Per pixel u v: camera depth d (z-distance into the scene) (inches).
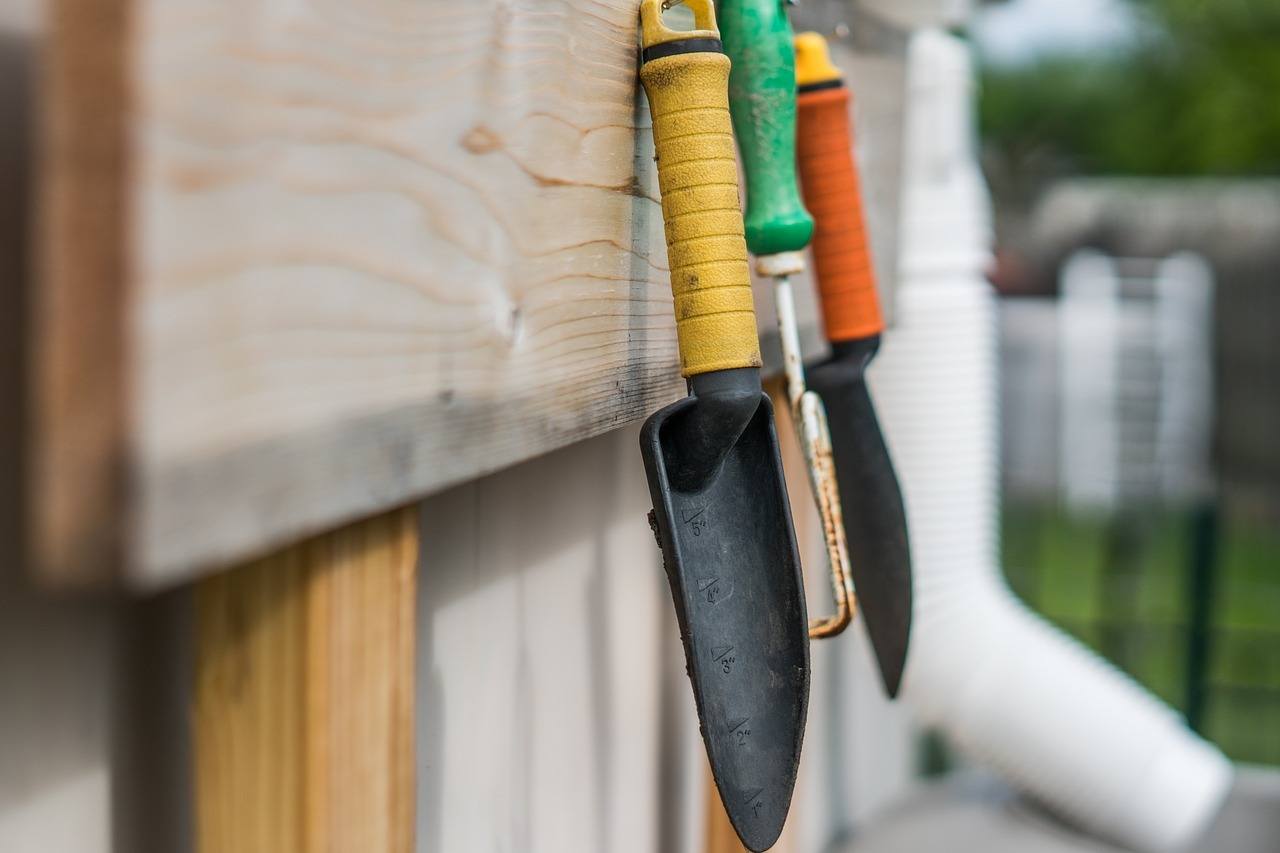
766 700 20.2
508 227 16.8
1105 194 297.4
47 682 14.6
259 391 11.7
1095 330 246.4
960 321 53.9
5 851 14.1
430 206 14.7
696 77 19.1
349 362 13.2
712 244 19.1
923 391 53.6
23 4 12.6
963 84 56.7
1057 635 57.6
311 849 15.6
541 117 17.7
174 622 17.0
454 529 23.1
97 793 15.5
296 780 15.6
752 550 20.6
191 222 10.6
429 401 14.9
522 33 16.9
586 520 30.6
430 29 14.5
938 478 53.8
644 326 22.7
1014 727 54.2
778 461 20.1
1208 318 260.1
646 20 20.1
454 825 23.9
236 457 11.4
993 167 327.9
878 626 27.3
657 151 19.6
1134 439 243.9
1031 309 252.2
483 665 24.8
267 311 11.8
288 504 12.3
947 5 56.4
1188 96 299.1
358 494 13.5
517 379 17.3
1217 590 82.6
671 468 19.8
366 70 13.3
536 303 17.8
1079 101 317.7
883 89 40.6
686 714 40.4
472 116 15.6
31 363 13.1
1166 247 279.1
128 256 9.9
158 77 10.1
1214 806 56.7
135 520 10.1
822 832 56.7
